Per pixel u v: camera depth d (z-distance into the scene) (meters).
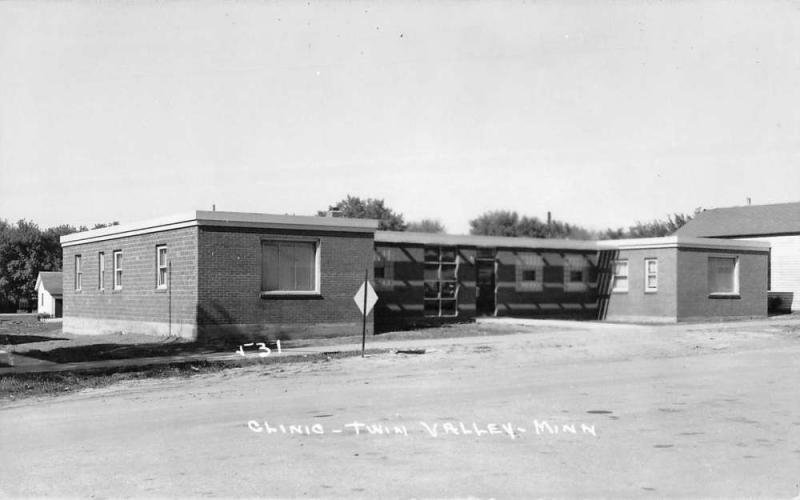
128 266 27.52
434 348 21.80
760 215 48.06
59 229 69.44
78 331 31.91
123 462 8.60
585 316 37.66
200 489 7.45
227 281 23.33
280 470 8.16
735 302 36.00
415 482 7.66
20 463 8.65
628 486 7.54
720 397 13.16
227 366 18.17
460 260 34.28
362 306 20.47
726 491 7.39
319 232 25.00
